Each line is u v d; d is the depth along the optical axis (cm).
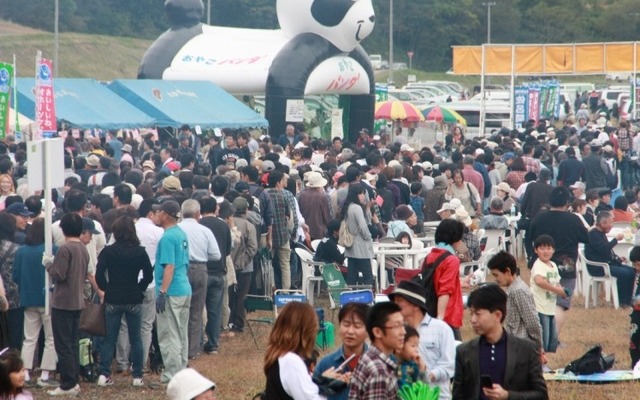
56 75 10400
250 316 3769
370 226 4000
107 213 3073
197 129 6300
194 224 3009
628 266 3909
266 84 7838
